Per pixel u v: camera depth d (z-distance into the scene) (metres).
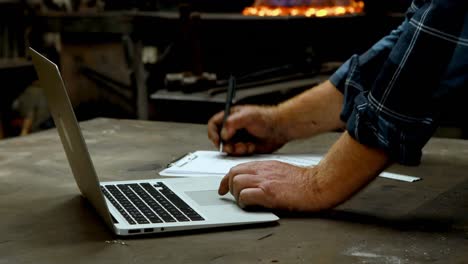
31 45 4.20
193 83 3.24
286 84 3.47
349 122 1.35
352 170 1.36
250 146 1.90
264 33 3.55
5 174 1.72
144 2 4.23
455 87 1.29
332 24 3.66
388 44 1.79
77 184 1.54
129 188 1.53
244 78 3.45
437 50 1.27
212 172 1.71
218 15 3.75
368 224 1.34
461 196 1.53
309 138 2.03
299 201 1.38
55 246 1.22
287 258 1.15
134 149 1.99
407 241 1.24
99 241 1.24
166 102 3.17
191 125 2.35
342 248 1.20
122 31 3.83
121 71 4.04
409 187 1.61
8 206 1.46
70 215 1.39
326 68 3.93
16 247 1.22
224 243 1.23
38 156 1.91
